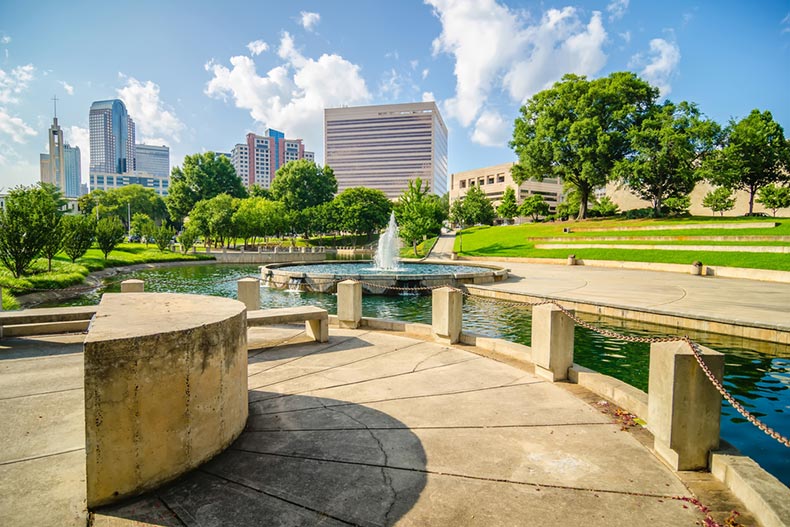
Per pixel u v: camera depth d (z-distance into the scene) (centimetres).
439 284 2052
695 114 4428
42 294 1888
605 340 1091
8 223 1986
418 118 14962
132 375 298
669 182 4697
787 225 3119
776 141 4275
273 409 473
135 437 302
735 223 3488
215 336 356
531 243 4525
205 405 349
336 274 2056
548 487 328
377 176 15262
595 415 464
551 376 573
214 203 5609
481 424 440
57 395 489
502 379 582
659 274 2608
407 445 393
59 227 2430
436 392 530
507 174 11125
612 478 342
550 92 5366
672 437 354
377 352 714
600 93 4875
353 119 15338
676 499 314
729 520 288
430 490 323
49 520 276
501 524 284
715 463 346
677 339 368
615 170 4703
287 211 7400
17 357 634
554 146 5091
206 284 2631
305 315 754
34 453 361
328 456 371
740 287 1950
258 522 281
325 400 502
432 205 4781
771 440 546
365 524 281
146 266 3966
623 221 4878
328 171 8888
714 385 347
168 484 322
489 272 2241
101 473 290
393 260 3234
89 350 281
